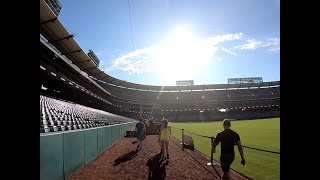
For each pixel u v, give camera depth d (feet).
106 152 54.39
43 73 94.89
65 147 27.89
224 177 21.35
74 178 29.43
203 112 337.93
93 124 75.72
